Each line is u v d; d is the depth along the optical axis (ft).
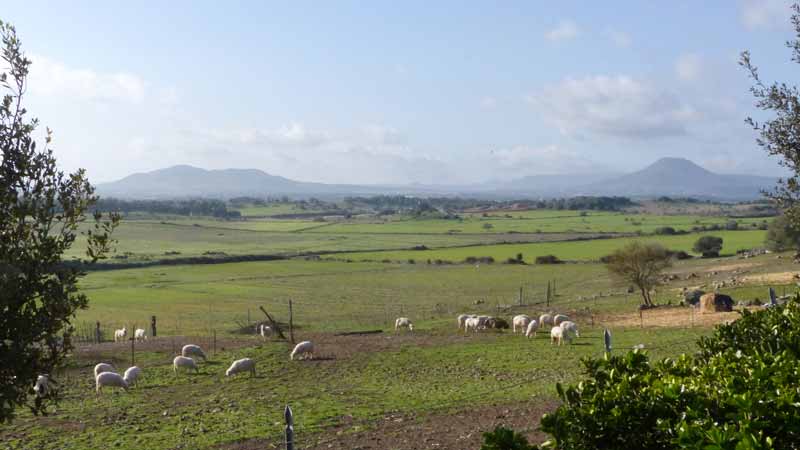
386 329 198.49
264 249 593.83
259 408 95.35
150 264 461.78
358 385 113.91
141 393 110.63
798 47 53.93
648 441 28.12
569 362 125.80
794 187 53.31
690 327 160.25
